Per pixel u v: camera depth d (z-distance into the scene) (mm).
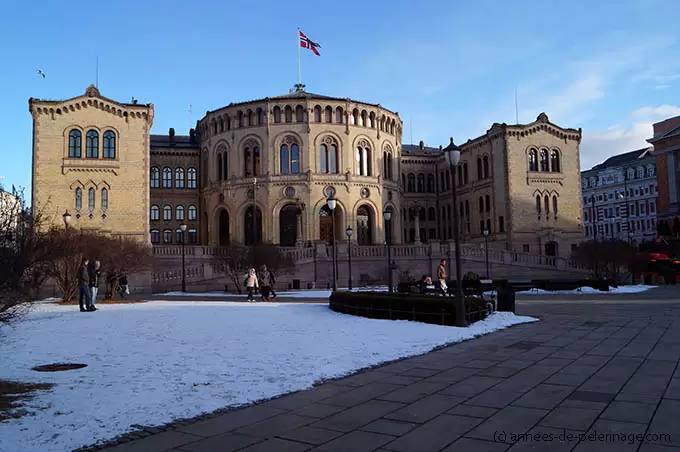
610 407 8586
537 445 6953
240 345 15203
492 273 59375
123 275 40188
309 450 6949
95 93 58312
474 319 20625
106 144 58438
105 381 10828
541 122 75438
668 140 70438
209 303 32531
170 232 75438
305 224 66062
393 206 73688
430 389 10156
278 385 10461
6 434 7480
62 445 7133
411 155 89562
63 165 56969
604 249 54719
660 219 71312
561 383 10367
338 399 9516
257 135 68125
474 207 80562
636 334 16734
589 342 15391
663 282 55344
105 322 21359
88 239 37188
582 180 130625
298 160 67500
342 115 68938
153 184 75438
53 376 11320
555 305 28625
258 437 7504
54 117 57281
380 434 7559
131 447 7121
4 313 12734
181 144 79750
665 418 7934
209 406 8992
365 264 56750
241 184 68000
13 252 13031
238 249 48906
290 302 33500
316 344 15266
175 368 12078
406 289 35500
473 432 7547
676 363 11969
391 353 13938
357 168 69562
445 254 58656
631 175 117625
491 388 10133
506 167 73375
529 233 73125
